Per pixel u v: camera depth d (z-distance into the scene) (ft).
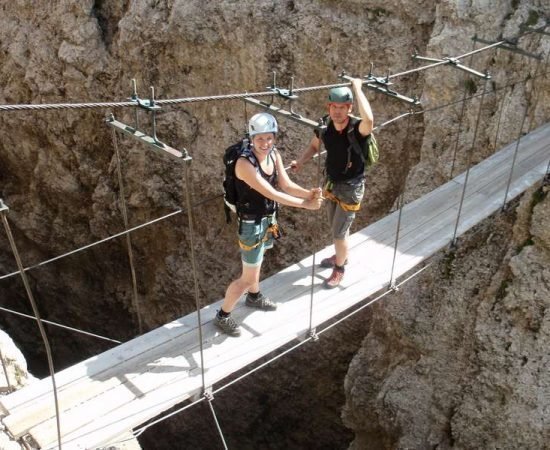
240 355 17.17
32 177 53.26
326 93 37.78
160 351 17.13
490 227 27.86
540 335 25.03
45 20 48.03
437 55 32.94
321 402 40.60
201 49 40.93
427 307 28.66
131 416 15.16
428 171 33.04
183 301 46.39
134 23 42.93
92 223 50.21
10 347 22.25
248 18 39.11
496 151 30.73
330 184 18.94
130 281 50.67
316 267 21.04
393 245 22.48
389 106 35.68
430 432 27.84
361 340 37.14
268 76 39.34
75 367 16.42
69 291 54.95
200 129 42.63
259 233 16.66
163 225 45.80
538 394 24.68
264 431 43.78
